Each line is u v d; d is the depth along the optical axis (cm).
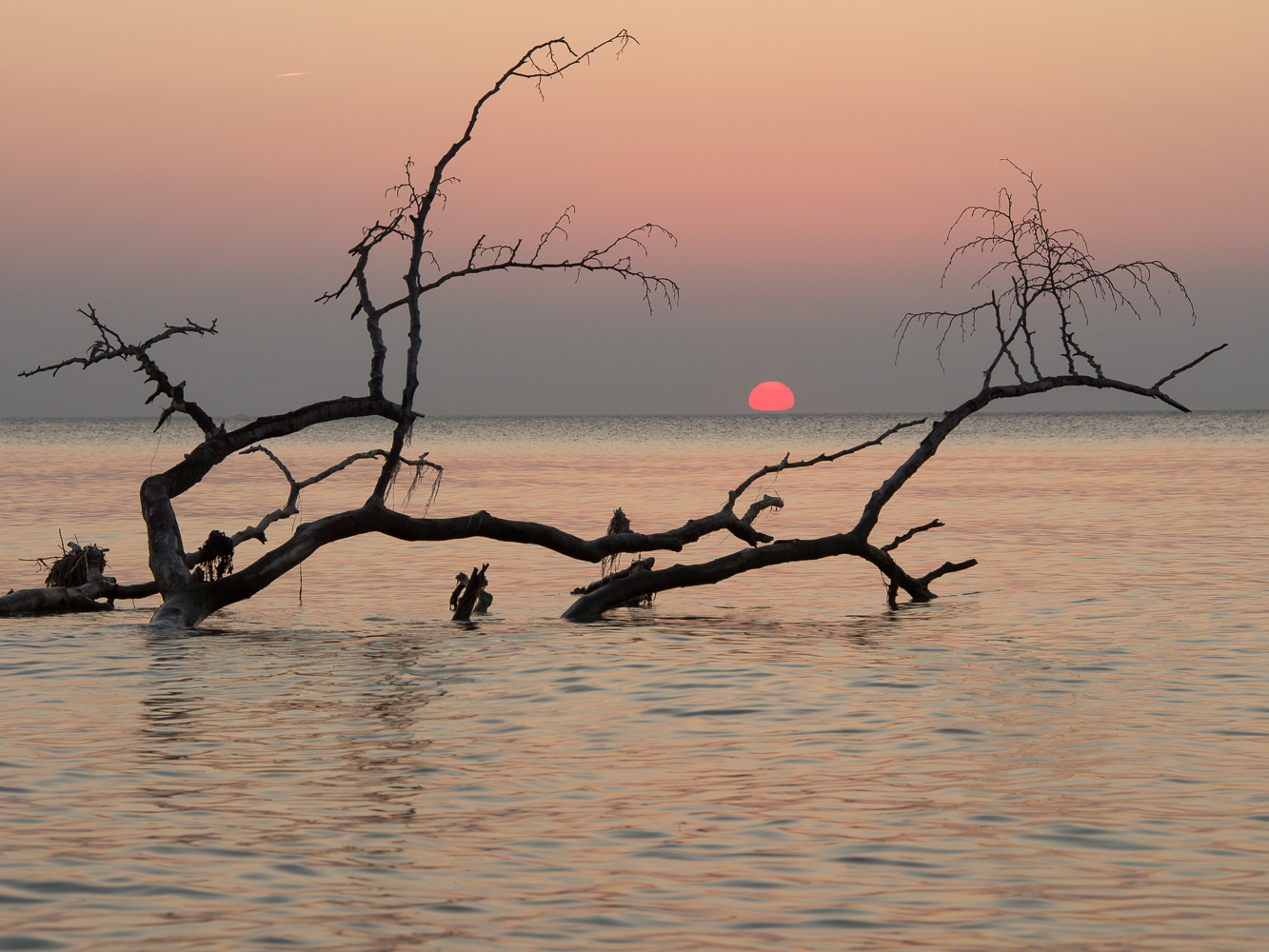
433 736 1659
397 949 931
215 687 2016
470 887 1071
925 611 3100
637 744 1612
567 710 1838
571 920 998
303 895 1047
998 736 1659
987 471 10469
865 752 1570
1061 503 6819
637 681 2084
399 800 1341
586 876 1105
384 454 3031
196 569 2919
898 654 2381
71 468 11175
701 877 1104
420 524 2962
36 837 1196
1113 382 3194
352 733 1672
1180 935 975
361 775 1446
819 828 1248
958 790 1388
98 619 2928
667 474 10175
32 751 1551
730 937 965
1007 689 2000
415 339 3000
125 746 1582
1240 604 3077
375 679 2103
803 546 3158
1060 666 2223
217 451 3039
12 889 1054
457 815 1288
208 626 2827
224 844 1179
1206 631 2644
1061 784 1412
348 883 1077
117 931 963
